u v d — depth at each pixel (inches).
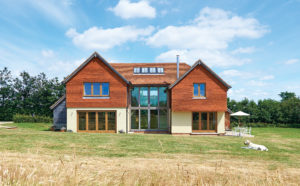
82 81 835.4
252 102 1487.5
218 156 430.9
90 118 835.4
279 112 1439.5
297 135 938.7
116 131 824.9
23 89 1665.8
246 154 469.7
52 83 1657.2
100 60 840.3
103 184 132.3
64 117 884.0
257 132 1069.8
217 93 845.8
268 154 484.4
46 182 117.9
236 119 1456.7
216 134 848.3
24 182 118.1
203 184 140.6
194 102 844.0
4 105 1610.5
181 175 155.6
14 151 364.8
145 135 720.3
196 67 854.5
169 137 685.9
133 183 140.6
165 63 1086.4
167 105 957.2
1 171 133.1
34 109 1628.9
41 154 346.6
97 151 422.9
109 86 834.2
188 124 857.5
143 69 1036.5
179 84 849.5
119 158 359.6
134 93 964.6
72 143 496.1
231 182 148.5
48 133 658.2
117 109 830.5
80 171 141.3
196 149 496.4
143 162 310.8
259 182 158.4
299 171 320.8
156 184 139.6
